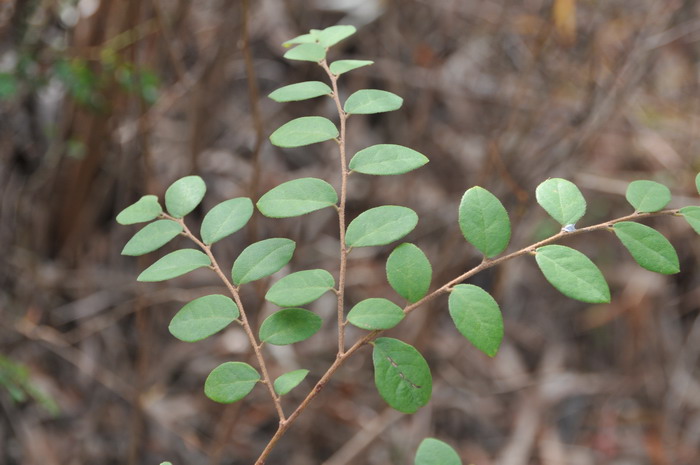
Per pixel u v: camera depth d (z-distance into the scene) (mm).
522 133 897
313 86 478
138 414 800
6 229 913
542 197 442
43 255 937
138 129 832
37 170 926
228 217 461
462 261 915
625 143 1162
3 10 718
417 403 418
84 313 933
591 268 424
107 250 971
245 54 653
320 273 440
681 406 1104
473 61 1157
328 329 1011
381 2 1070
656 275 1137
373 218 440
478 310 420
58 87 865
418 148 1067
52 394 897
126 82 735
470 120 1141
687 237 1142
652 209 439
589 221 1150
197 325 441
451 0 1143
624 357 1135
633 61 930
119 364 926
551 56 1048
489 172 914
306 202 446
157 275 449
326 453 965
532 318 1158
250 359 936
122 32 788
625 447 1075
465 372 1075
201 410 951
